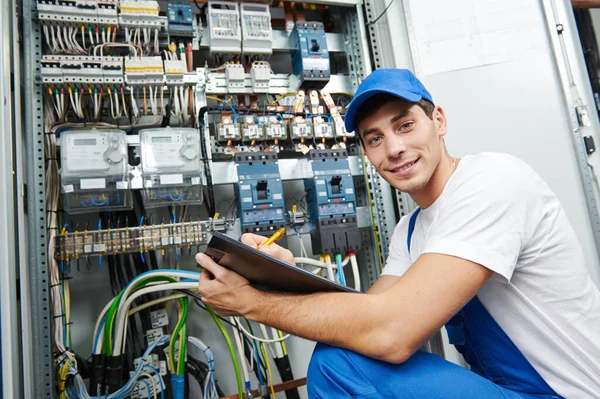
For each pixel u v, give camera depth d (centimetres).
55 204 145
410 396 81
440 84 186
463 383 83
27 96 141
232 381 174
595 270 172
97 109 158
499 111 184
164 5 197
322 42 182
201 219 183
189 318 174
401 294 79
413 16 192
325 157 176
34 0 149
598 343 89
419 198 114
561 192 177
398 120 102
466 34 190
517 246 85
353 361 82
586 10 220
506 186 88
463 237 83
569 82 187
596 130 183
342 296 82
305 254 175
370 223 181
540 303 92
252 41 177
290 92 188
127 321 149
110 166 146
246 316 87
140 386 150
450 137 181
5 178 115
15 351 119
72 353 138
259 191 166
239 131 172
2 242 110
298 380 164
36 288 130
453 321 107
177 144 153
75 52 157
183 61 165
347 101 205
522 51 188
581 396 86
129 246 146
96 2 152
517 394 88
